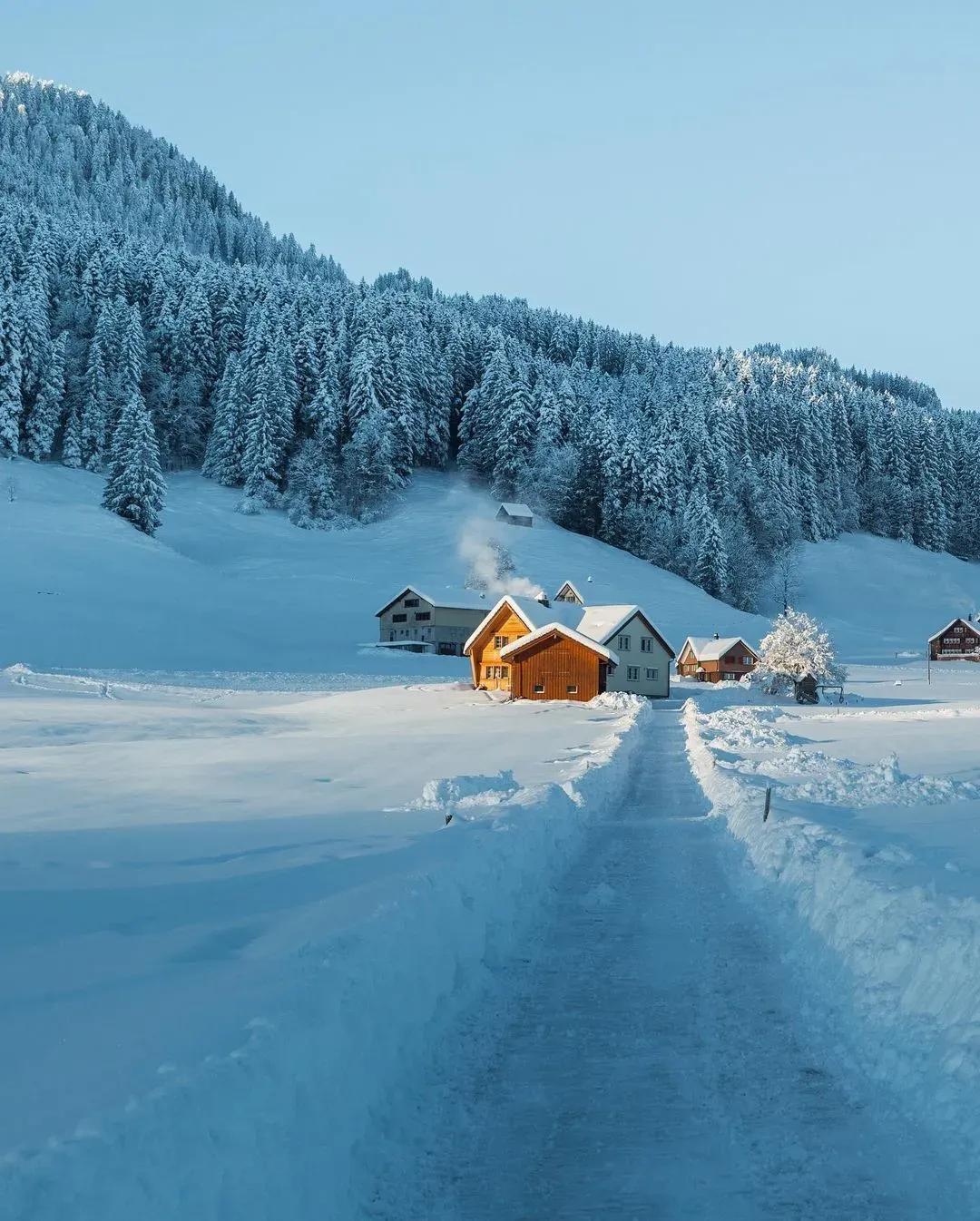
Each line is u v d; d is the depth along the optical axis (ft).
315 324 552.82
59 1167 10.64
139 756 84.99
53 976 19.02
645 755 103.96
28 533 347.36
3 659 224.53
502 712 170.81
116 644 254.27
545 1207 15.74
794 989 26.45
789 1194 15.99
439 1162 17.29
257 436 493.36
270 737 116.78
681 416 592.19
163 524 439.22
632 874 42.63
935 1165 16.63
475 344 615.57
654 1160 17.24
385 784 65.05
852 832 42.04
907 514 616.80
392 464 522.06
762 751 97.66
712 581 461.37
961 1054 18.97
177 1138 12.29
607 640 225.56
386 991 20.71
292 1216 14.01
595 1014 24.82
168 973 19.21
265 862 33.17
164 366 562.66
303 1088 15.66
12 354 465.06
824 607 498.28
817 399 653.71
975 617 485.97
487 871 33.01
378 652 288.71
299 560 412.98
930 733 118.83
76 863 32.94
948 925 23.90
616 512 504.02
